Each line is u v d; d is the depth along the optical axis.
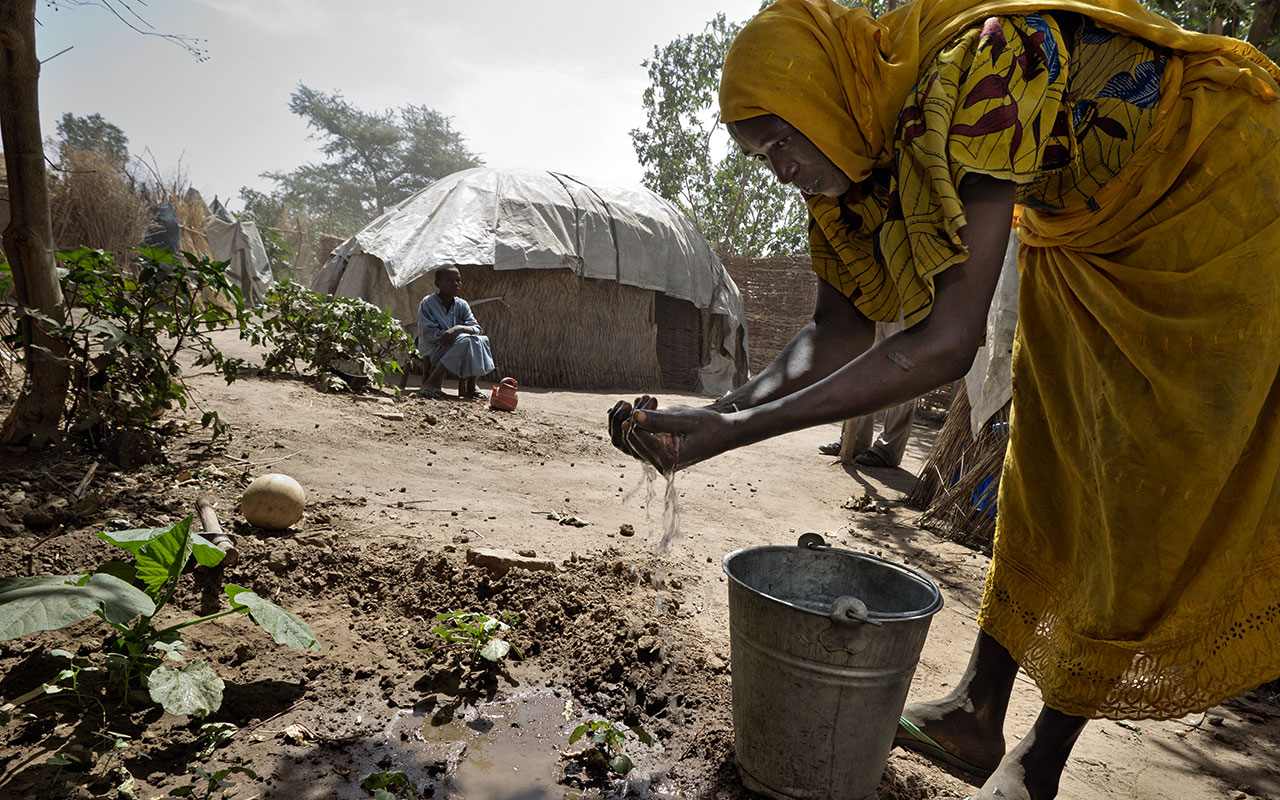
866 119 1.66
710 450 1.58
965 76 1.55
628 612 3.11
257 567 3.11
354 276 11.20
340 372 7.92
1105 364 1.87
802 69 1.64
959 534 5.08
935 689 2.95
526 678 2.71
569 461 6.19
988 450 5.11
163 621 2.71
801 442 8.80
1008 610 2.27
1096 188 1.77
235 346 10.09
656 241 12.84
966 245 1.52
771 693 2.01
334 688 2.51
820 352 2.20
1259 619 1.80
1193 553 1.82
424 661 2.72
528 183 12.12
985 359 5.23
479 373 8.71
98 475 3.94
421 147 61.94
